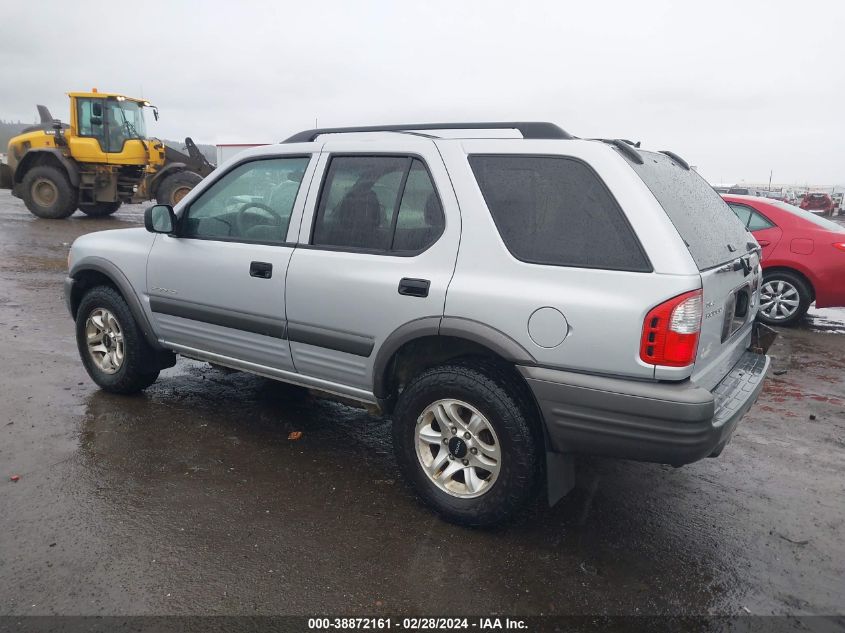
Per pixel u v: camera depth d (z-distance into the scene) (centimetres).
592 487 352
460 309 289
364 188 332
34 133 1625
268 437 398
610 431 264
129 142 1608
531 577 269
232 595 249
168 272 402
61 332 611
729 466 383
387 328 313
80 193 1631
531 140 291
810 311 871
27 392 451
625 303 256
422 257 306
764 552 294
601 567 278
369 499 328
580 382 265
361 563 273
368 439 403
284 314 354
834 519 325
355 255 328
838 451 408
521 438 280
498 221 289
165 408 435
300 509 315
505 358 280
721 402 285
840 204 3609
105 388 452
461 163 302
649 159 311
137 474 341
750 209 770
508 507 288
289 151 364
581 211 273
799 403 496
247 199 379
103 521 295
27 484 325
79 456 358
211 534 289
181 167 1656
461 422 300
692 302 251
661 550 293
